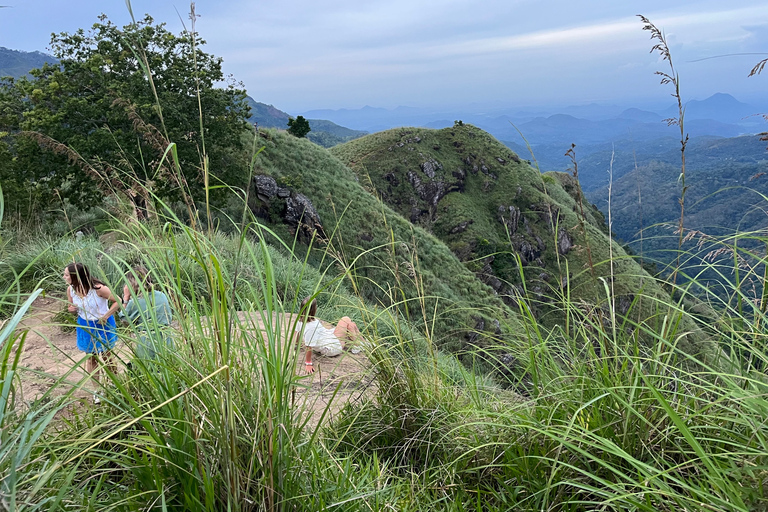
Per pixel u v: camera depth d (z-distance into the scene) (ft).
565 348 7.75
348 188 110.83
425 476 7.73
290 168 102.37
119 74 49.75
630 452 6.12
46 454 4.99
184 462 5.48
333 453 7.96
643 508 4.45
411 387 9.66
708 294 5.85
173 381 5.90
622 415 6.37
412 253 10.59
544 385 7.33
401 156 283.59
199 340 6.24
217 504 5.53
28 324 14.65
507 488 6.79
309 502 5.85
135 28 5.76
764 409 4.62
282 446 5.54
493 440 7.86
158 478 5.17
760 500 4.47
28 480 4.34
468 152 301.43
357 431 9.69
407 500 7.14
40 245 23.81
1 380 4.34
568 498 6.25
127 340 6.28
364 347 10.07
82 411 7.41
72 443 5.41
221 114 56.03
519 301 7.73
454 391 10.28
